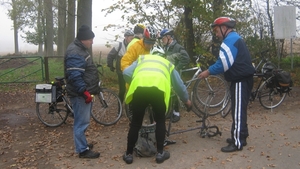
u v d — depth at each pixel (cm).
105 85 1104
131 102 445
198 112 684
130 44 569
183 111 739
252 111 729
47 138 597
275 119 664
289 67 1222
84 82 461
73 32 1811
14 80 1269
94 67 485
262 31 1218
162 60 452
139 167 456
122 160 481
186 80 697
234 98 500
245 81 495
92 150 524
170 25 1070
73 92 470
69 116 669
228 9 1002
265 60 799
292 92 910
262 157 477
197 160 472
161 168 451
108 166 462
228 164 457
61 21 2403
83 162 480
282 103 793
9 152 538
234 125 500
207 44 1067
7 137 614
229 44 486
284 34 1096
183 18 1071
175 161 471
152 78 420
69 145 555
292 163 455
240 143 496
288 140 543
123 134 601
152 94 433
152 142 494
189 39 1060
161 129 462
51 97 639
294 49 1378
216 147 518
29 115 775
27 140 593
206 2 998
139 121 457
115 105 675
